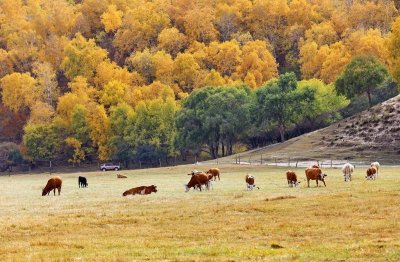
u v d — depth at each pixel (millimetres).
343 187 53312
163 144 171875
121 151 174000
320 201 42594
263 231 32125
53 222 37469
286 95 142750
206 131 152375
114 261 25391
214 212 39562
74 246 29469
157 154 170875
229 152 156625
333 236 30000
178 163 173000
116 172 117125
